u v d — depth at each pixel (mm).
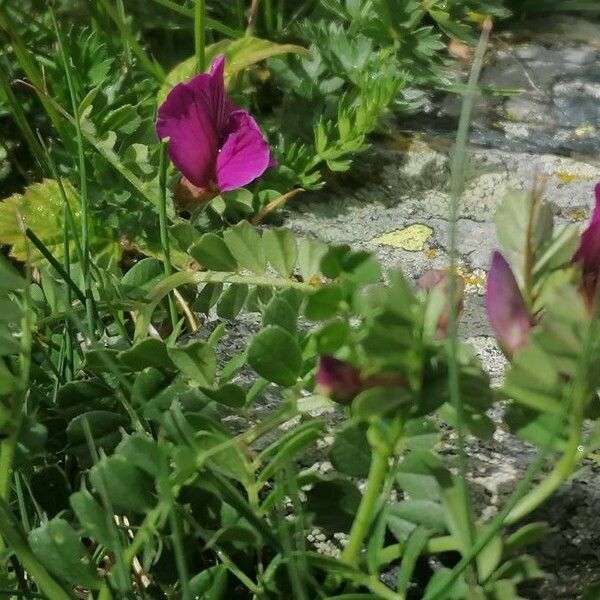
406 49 360
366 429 213
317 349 206
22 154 353
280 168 339
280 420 218
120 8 347
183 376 236
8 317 206
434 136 362
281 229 236
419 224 334
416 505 209
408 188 349
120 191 316
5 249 329
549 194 342
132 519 232
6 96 324
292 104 359
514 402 203
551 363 191
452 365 192
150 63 342
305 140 354
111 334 279
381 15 356
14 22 362
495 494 241
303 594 205
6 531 206
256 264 242
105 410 242
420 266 318
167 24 377
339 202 344
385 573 233
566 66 396
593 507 240
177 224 265
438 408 204
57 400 241
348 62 356
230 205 326
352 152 349
